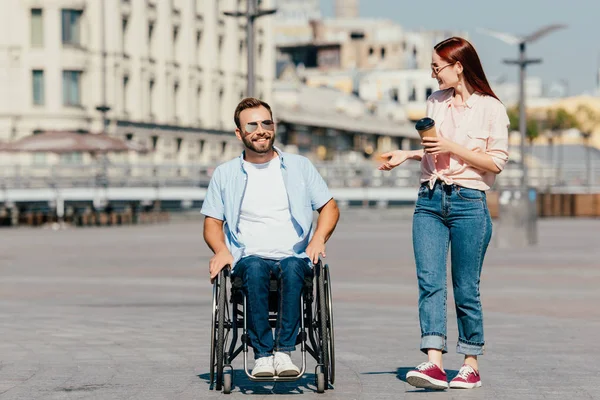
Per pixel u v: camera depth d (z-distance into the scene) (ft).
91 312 56.39
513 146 530.27
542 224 195.62
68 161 264.72
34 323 51.44
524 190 119.65
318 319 32.30
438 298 32.78
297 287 31.71
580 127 625.41
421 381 32.40
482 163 32.50
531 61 165.07
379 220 222.28
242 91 347.77
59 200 191.01
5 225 189.06
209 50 327.67
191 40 317.01
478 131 32.99
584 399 31.35
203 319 52.85
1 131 264.31
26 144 202.39
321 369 32.35
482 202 32.81
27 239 142.92
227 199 32.91
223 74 336.29
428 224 33.01
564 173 309.83
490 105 33.09
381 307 58.34
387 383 34.12
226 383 32.35
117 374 36.29
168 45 304.30
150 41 299.99
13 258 103.30
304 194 32.94
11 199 202.28
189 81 315.78
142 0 290.76
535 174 332.60
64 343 44.16
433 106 33.71
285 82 400.67
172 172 286.66
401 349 41.98
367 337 45.65
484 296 64.18
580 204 234.99
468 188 32.71
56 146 201.77
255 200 32.89
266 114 33.06
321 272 31.89
